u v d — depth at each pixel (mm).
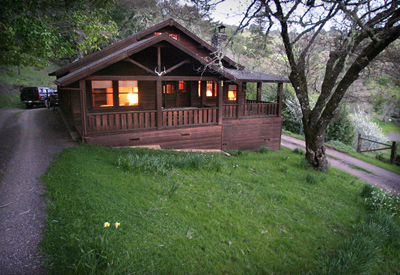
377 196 6566
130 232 4105
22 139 9570
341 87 8672
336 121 21797
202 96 13367
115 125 9844
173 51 11812
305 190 7066
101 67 8742
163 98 14109
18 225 4148
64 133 10758
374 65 10461
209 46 13930
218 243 4152
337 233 4922
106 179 5973
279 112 14641
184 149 11211
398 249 4676
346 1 7703
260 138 14180
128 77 9562
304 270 3836
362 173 12164
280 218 5180
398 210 6375
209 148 11898
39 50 9023
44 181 5691
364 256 4055
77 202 4816
